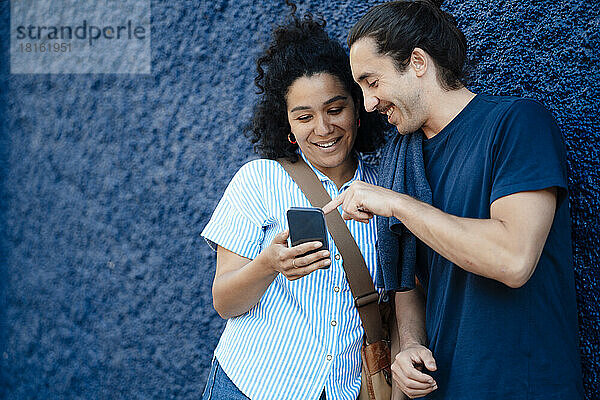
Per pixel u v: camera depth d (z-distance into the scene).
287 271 1.76
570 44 2.05
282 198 1.98
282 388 1.90
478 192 1.64
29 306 3.32
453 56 1.73
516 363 1.63
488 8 2.24
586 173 2.01
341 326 1.93
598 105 1.99
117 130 3.10
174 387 2.97
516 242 1.51
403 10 1.70
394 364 1.81
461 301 1.71
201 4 2.92
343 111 1.94
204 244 2.91
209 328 2.90
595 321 2.00
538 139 1.57
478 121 1.68
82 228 3.18
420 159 1.78
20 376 3.35
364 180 2.09
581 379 1.71
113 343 3.10
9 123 3.38
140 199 3.04
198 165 2.93
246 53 2.84
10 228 3.38
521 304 1.63
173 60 2.98
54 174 3.26
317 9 2.68
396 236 1.81
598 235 1.99
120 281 3.09
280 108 2.00
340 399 1.92
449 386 1.71
